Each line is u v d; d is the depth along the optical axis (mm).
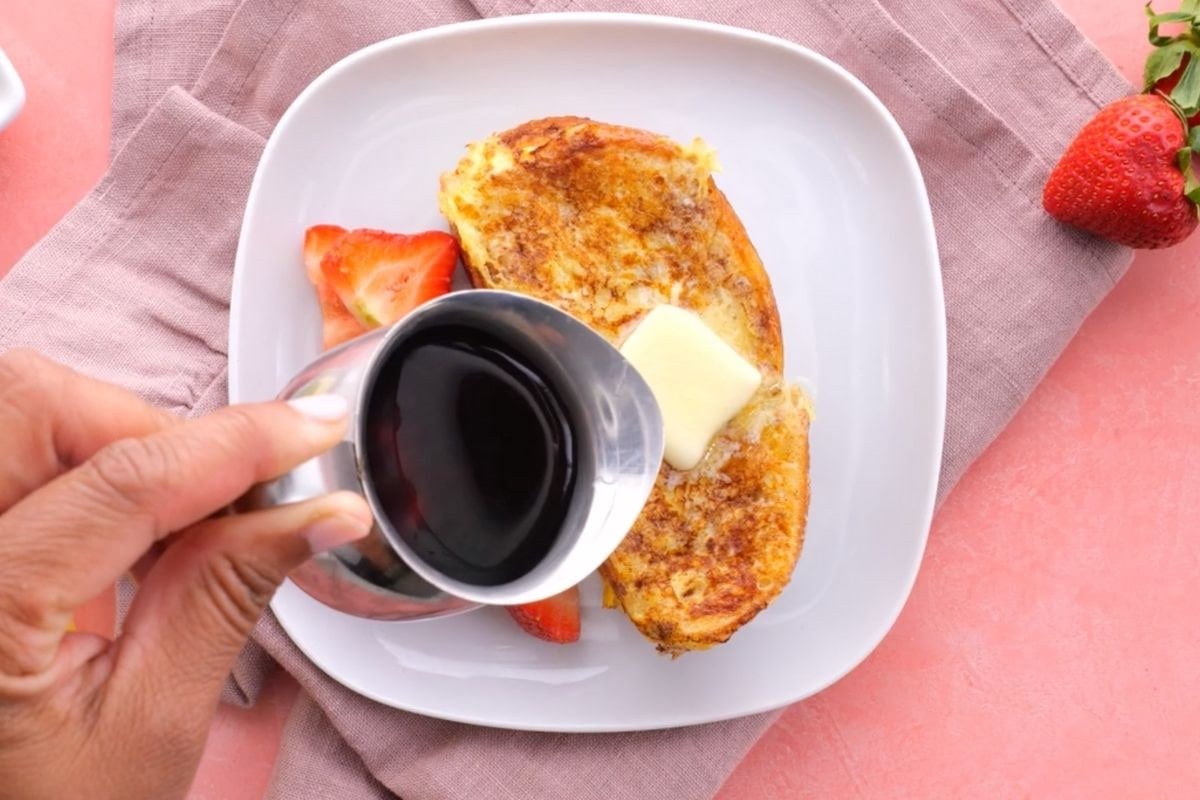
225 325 508
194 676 384
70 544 354
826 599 501
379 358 381
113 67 514
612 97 495
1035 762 524
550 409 412
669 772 505
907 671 526
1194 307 520
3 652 359
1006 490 523
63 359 499
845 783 525
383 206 493
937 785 525
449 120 492
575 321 394
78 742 379
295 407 365
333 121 485
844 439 500
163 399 502
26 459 399
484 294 386
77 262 501
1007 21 507
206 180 502
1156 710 523
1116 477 523
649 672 498
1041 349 505
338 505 360
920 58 500
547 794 502
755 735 507
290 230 489
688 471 467
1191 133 478
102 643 391
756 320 467
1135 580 523
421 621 495
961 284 508
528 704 496
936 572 525
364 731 499
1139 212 480
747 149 499
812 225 500
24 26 515
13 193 515
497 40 484
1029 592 524
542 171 468
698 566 466
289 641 494
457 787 500
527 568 401
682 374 457
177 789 400
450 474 398
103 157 517
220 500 361
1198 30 473
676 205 470
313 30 500
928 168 511
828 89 493
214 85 504
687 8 503
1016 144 502
